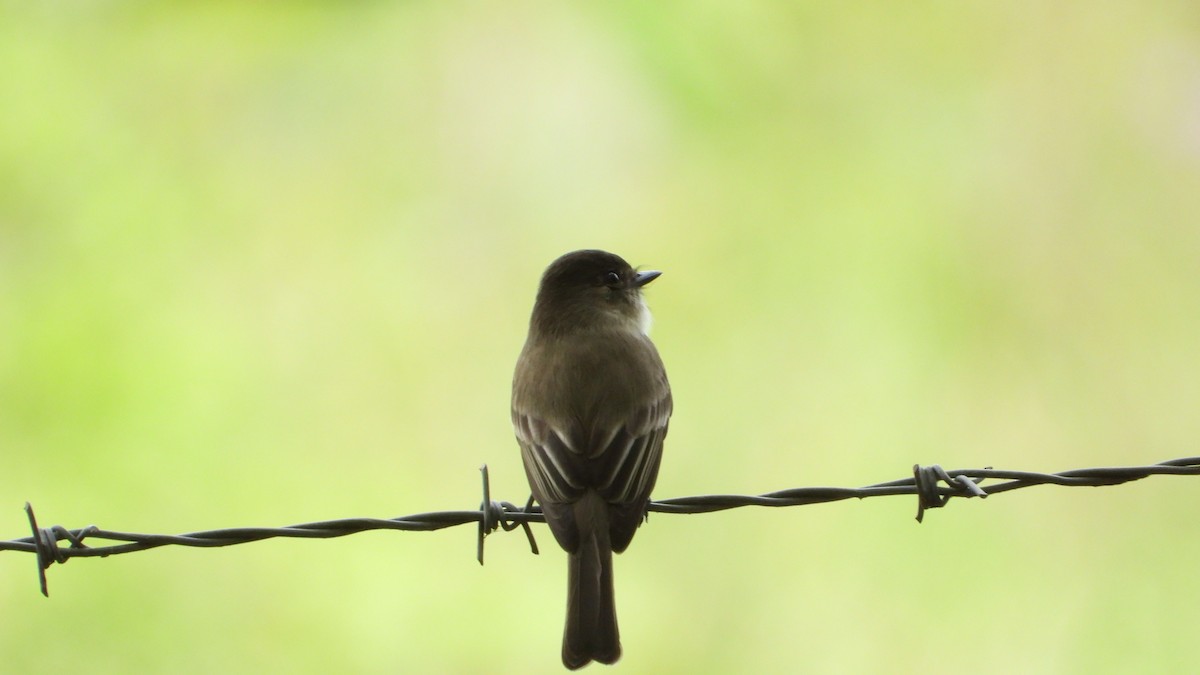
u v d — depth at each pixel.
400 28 15.72
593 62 15.39
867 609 11.49
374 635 11.02
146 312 13.72
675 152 15.09
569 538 6.40
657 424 6.94
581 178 15.08
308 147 15.34
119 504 12.13
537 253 14.84
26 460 12.38
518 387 7.12
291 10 15.63
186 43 15.44
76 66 15.11
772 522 12.01
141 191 14.65
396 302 14.41
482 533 6.11
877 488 6.12
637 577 11.41
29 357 12.99
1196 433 13.38
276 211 14.98
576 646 6.16
